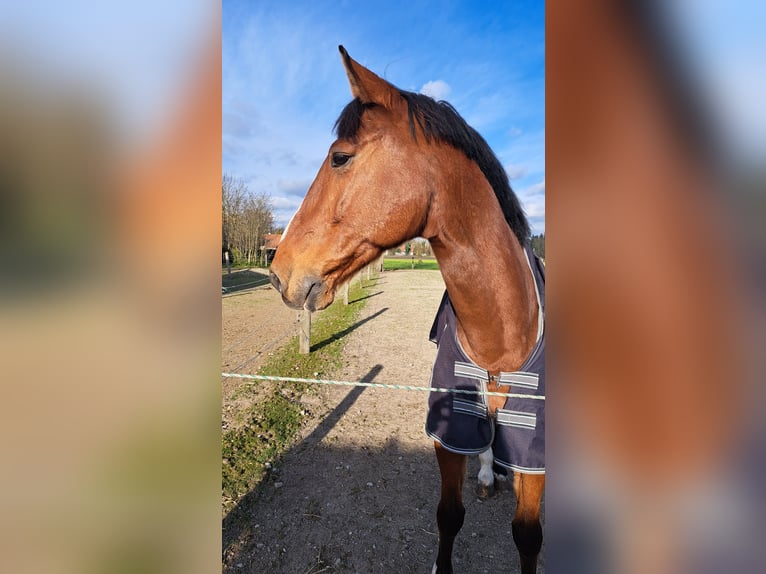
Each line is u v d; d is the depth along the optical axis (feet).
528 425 4.53
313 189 4.40
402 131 4.03
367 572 6.82
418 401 14.35
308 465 10.00
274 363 18.67
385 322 29.94
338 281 4.27
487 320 4.49
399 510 8.35
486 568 6.85
